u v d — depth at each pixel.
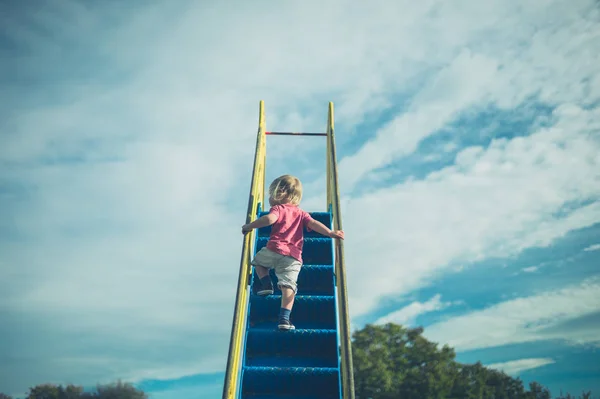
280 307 5.45
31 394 58.84
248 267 5.57
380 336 42.59
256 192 6.65
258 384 4.87
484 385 41.94
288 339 5.11
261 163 7.62
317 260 6.42
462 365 42.78
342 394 4.74
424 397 38.41
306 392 4.94
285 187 5.76
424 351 41.22
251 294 5.58
